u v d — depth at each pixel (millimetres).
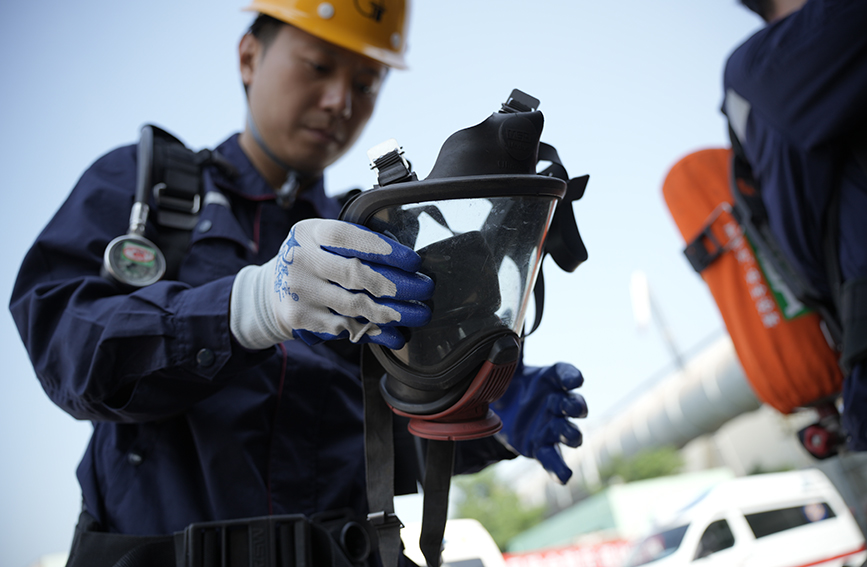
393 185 479
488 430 559
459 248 500
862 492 6199
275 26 1059
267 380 816
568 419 744
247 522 663
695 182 1982
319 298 516
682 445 12742
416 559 902
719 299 1870
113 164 905
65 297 717
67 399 695
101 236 802
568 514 15047
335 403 866
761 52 1366
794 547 6133
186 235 871
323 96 1022
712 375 10141
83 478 792
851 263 1354
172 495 741
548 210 532
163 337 642
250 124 1069
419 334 521
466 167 490
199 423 762
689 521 6527
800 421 7402
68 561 722
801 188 1415
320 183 1124
